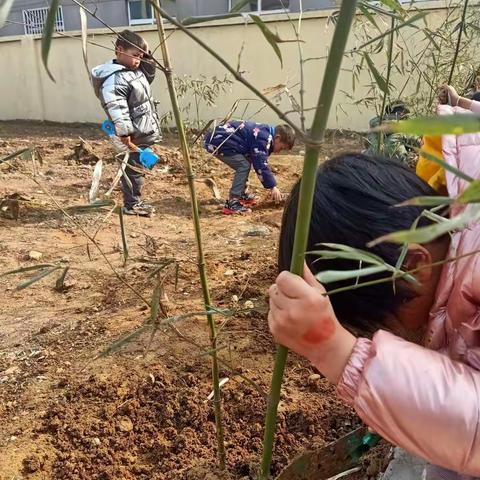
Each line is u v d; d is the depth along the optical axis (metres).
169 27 9.41
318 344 0.99
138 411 2.12
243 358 2.40
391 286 1.15
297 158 7.38
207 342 2.54
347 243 1.12
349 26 0.80
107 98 4.39
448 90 1.96
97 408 2.16
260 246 4.12
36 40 10.78
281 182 6.29
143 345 2.55
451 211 1.17
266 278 3.27
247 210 5.16
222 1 9.14
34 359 2.61
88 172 6.56
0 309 3.15
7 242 4.25
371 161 1.22
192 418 2.06
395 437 1.02
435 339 1.25
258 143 5.05
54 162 7.14
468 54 3.44
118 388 2.24
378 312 1.19
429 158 0.61
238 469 1.83
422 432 0.99
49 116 11.10
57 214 4.89
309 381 2.22
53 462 1.94
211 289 3.17
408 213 1.12
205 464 1.84
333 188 1.15
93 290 3.34
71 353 2.62
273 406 1.18
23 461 1.93
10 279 3.55
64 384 2.35
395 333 1.26
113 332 2.76
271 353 2.44
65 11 11.05
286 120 0.86
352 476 1.70
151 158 3.30
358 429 1.74
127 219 4.85
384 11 1.08
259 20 0.90
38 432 2.08
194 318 2.76
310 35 8.25
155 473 1.86
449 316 1.20
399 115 2.89
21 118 11.34
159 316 2.69
